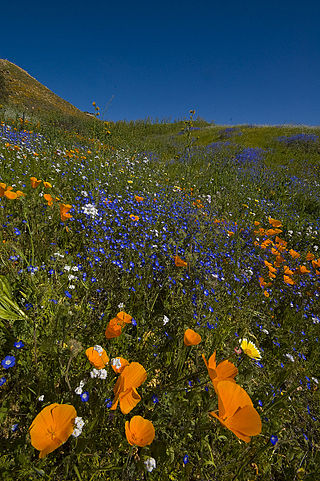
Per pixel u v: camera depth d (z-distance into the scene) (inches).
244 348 73.9
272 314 143.3
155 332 94.3
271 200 422.6
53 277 103.3
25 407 65.7
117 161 339.9
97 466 57.0
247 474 68.1
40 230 123.0
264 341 123.3
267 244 183.3
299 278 179.6
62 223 136.9
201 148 660.1
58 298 92.2
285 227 313.1
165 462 59.6
